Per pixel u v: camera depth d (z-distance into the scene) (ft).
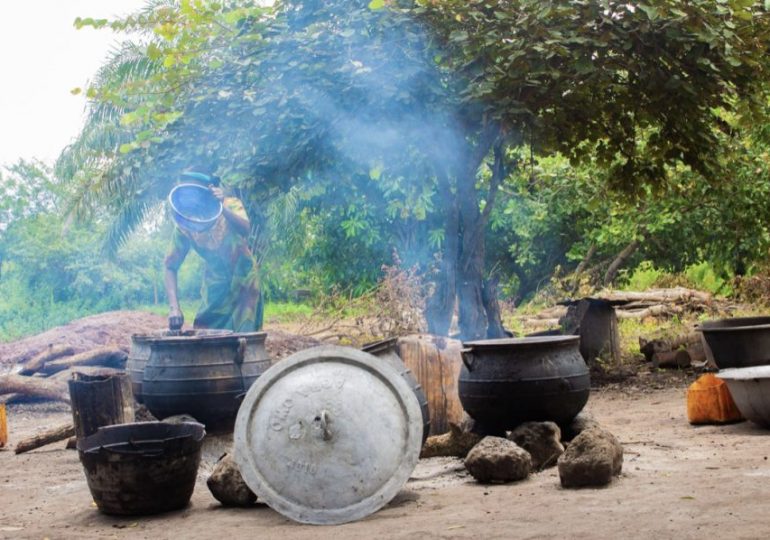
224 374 24.66
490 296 42.47
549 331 44.04
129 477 19.36
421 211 53.83
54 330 54.24
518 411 22.81
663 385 39.40
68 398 43.29
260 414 19.06
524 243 90.48
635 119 42.73
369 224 75.51
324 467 18.51
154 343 24.94
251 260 31.01
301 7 39.88
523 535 15.62
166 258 30.40
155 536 17.62
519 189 74.74
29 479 24.94
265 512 19.38
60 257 113.91
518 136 41.75
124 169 46.21
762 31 37.58
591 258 89.51
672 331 48.39
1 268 118.01
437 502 19.12
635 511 16.89
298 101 38.06
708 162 44.29
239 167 39.65
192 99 38.93
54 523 19.35
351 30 37.14
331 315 58.34
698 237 62.49
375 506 18.31
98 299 115.75
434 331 41.27
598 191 57.77
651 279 78.54
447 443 23.90
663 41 37.88
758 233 55.11
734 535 14.73
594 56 37.70
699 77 38.63
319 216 80.59
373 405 18.92
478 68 37.50
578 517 16.72
